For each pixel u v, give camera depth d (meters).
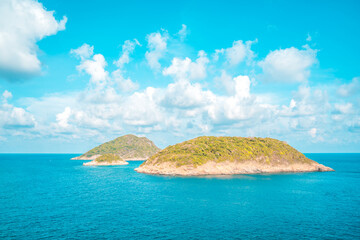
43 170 193.38
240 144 166.38
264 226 49.94
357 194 83.44
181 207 65.75
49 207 66.25
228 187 98.00
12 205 68.62
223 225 50.53
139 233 45.94
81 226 49.97
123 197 79.88
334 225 50.66
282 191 88.69
